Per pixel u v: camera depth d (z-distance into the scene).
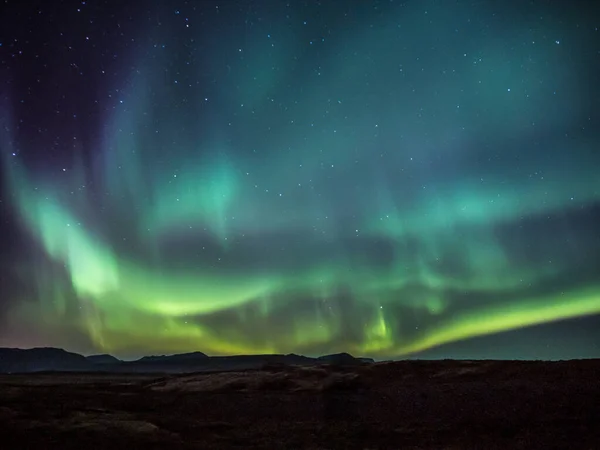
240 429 18.91
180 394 25.84
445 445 16.25
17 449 15.10
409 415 20.03
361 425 18.88
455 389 22.89
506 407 19.91
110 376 48.19
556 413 18.88
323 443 16.64
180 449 15.69
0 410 20.28
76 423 18.61
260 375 28.88
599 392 20.81
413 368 28.23
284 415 20.95
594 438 16.14
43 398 24.45
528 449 15.27
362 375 27.38
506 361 28.42
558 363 26.80
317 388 25.48
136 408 22.64
